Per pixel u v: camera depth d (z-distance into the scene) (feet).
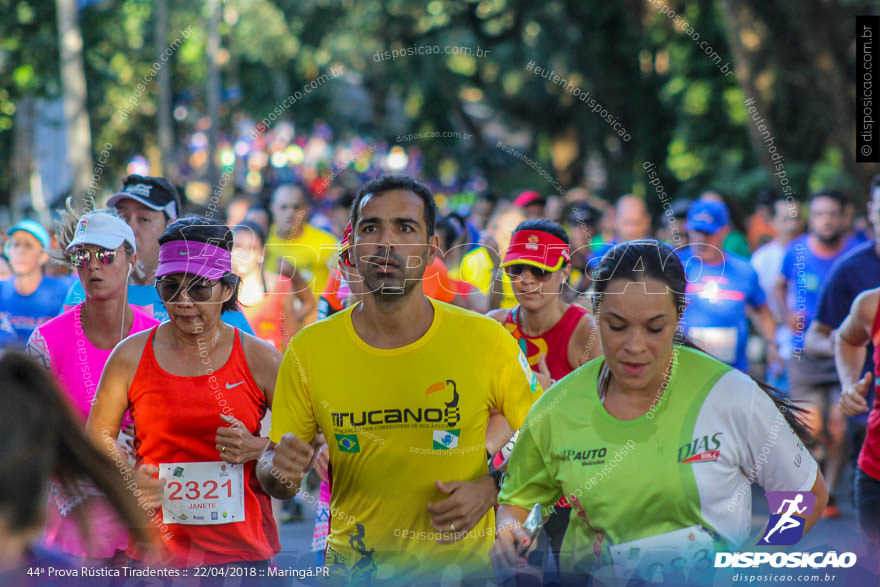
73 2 79.46
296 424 23.80
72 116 78.84
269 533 27.89
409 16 120.26
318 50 118.52
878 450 31.63
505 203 65.31
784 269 53.93
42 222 77.82
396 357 22.95
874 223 38.45
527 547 22.48
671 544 21.11
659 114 119.55
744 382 21.20
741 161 112.88
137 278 34.04
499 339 23.41
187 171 102.78
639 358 20.53
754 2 85.87
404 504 23.49
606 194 112.16
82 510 14.92
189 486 26.05
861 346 34.47
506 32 126.93
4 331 41.86
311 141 113.19
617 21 120.67
